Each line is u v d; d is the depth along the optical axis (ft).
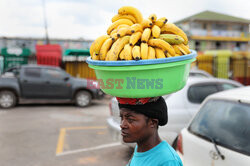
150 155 3.86
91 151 15.70
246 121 7.48
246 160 6.37
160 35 3.88
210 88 14.87
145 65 3.35
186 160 8.30
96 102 36.60
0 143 16.85
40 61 46.11
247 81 54.13
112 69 3.44
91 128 21.45
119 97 3.78
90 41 61.41
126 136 3.90
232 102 8.43
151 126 3.86
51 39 96.73
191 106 13.29
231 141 7.19
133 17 4.59
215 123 8.21
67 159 14.33
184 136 8.66
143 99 3.66
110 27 4.47
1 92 30.12
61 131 20.26
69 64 47.21
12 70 32.86
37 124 22.47
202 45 134.82
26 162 13.79
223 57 52.65
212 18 135.13
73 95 31.96
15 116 25.72
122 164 13.70
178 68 3.56
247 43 144.25
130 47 3.65
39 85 30.83
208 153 7.39
